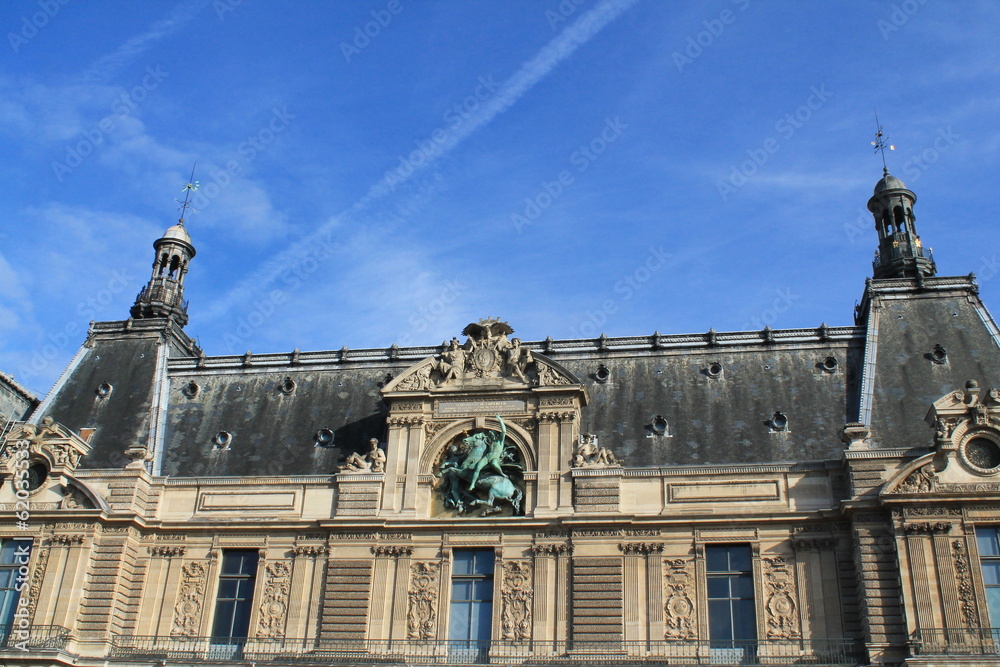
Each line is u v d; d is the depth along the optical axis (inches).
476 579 2000.5
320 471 2198.6
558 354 2343.8
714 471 1994.3
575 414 2092.8
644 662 1843.0
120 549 2086.6
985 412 1865.2
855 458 1904.5
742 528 1940.2
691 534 1952.5
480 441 2098.9
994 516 1809.8
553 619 1929.1
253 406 2383.1
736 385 2209.6
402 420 2148.1
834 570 1881.2
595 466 2030.0
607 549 1962.4
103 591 2050.9
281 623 2009.1
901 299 2273.6
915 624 1758.1
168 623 2050.9
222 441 2305.6
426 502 2071.9
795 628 1852.9
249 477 2148.1
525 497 2046.0
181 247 2805.1
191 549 2111.2
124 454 2294.5
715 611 1903.3
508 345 2178.9
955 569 1786.4
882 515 1860.2
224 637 2028.8
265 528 2091.5
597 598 1923.0
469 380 2156.7
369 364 2409.0
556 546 1979.6
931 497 1824.6
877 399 2078.0
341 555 2039.9
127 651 2015.3
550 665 1855.3
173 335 2591.0
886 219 2470.5
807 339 2253.9
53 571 2068.2
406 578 2006.6
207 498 2149.4
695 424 2146.9
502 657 1905.8
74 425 2389.3
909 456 1884.8
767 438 2095.2
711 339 2289.6
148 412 2380.7
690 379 2239.2
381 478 2095.2
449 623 1971.0
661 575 1931.6
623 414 2193.7
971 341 2164.1
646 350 2306.8
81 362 2561.5
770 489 1961.1
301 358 2449.6
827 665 1792.6
